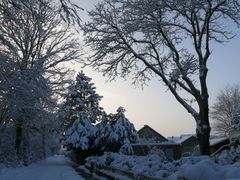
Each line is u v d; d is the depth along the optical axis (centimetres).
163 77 2031
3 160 3288
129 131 4578
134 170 1598
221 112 8512
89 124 5166
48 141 8012
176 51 1975
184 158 1323
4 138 3456
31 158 4894
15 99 2259
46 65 2997
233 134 4581
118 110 4669
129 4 1917
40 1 1140
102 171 2467
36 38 3064
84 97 6662
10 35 1575
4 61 1795
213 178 879
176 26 1992
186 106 1964
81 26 998
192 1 1816
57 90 3122
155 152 2119
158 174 1320
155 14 1958
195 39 1959
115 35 2072
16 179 2359
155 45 2108
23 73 2273
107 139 4550
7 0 1082
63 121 5841
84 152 5128
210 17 1914
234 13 1972
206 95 1909
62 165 5003
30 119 2984
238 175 841
